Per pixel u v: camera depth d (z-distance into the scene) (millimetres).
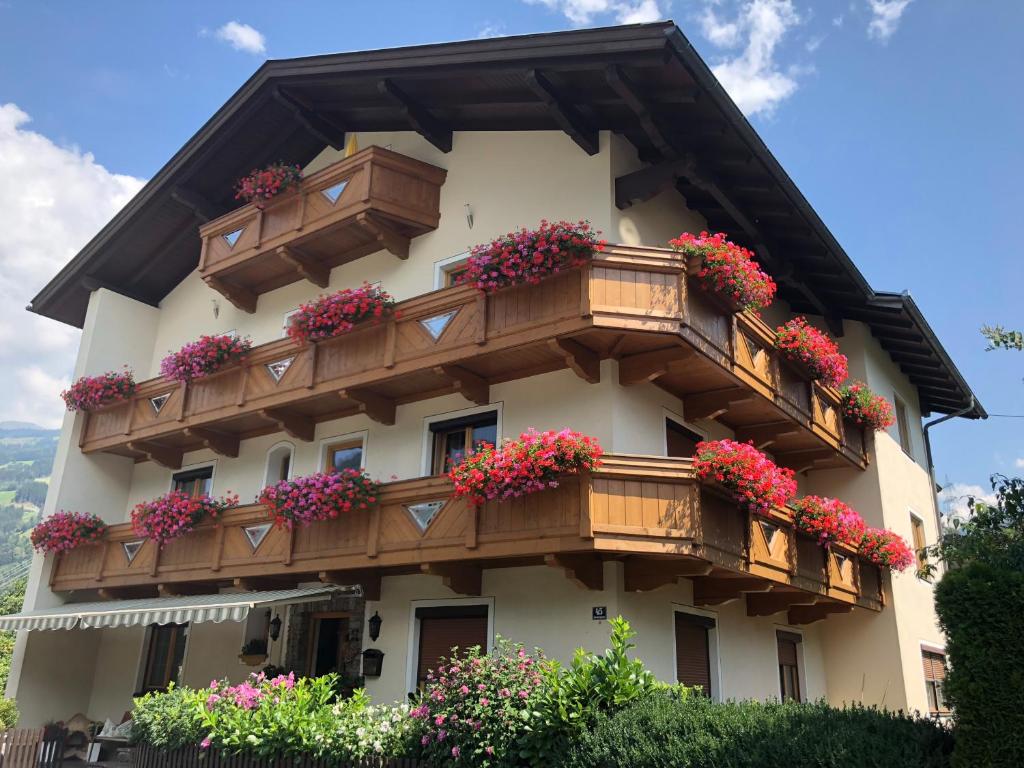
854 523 14156
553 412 12562
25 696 18422
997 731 6215
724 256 11633
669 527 10664
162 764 10914
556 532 10680
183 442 18453
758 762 6508
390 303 13766
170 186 19031
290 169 16688
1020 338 9320
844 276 16156
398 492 12680
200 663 16969
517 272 11820
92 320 20734
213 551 15414
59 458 19766
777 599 14195
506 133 14930
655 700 7898
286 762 9469
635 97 11688
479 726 8109
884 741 6664
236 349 16312
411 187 15406
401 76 14414
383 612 13922
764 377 13344
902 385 20781
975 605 6578
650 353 11953
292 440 16516
